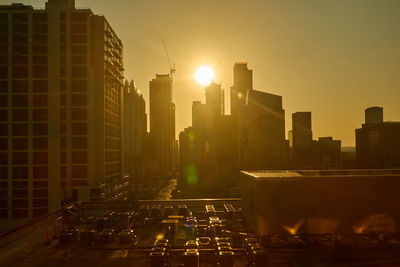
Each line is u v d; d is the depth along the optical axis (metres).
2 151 109.31
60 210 39.00
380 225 26.78
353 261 23.77
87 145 109.38
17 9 112.00
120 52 139.38
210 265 23.72
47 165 108.50
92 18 113.56
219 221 32.09
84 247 28.34
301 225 26.80
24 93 110.25
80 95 110.44
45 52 111.00
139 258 25.91
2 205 107.94
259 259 22.62
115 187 126.25
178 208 40.25
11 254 27.19
